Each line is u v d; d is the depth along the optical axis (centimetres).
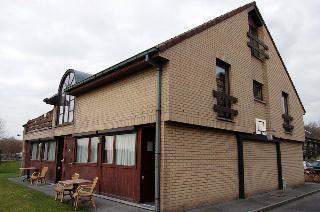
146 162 936
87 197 927
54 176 1576
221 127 1017
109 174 1059
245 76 1221
